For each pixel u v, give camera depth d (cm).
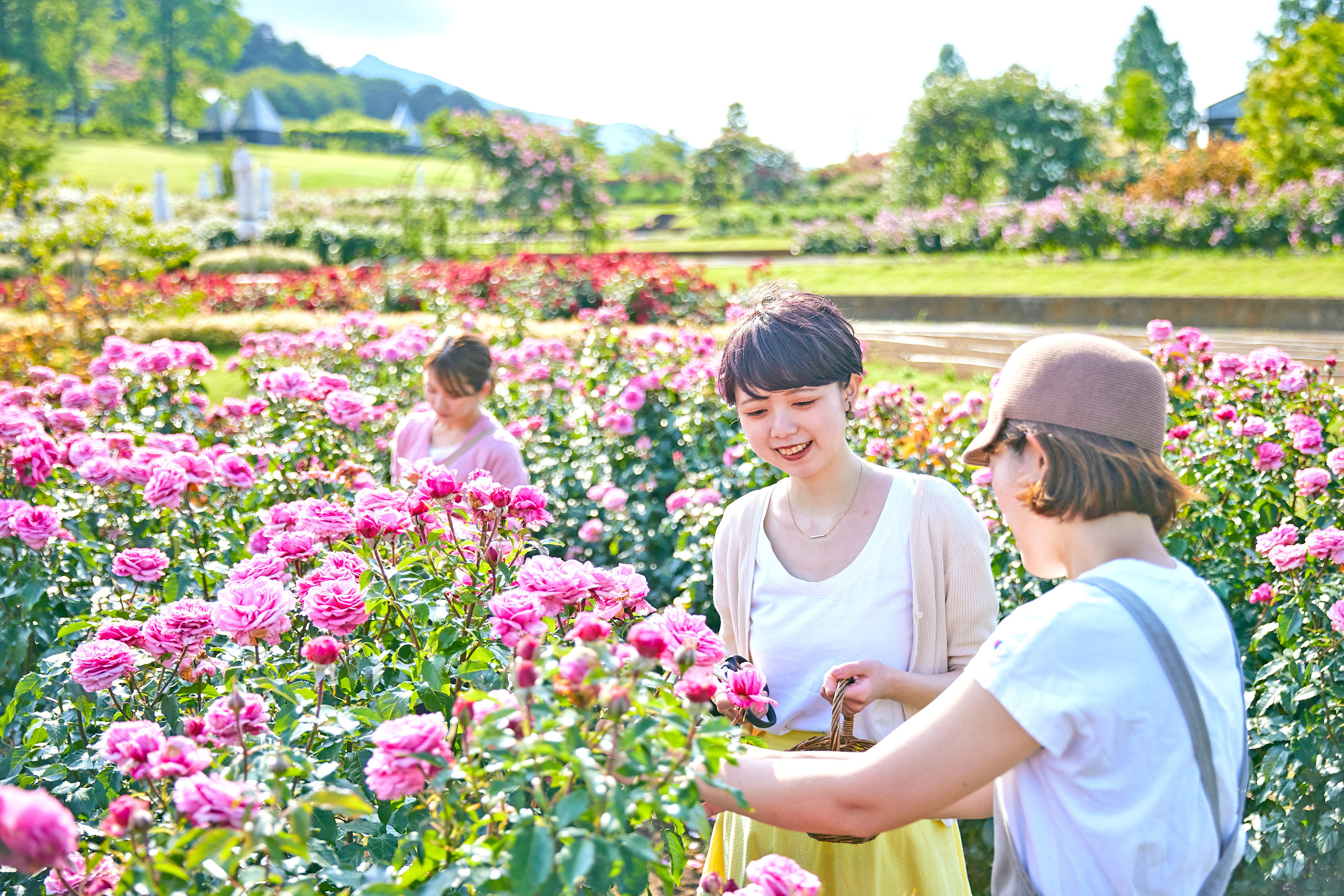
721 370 181
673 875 146
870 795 121
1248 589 336
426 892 114
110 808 118
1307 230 1791
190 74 9969
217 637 217
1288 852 268
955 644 182
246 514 339
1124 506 121
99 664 176
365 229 2338
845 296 1529
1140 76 4653
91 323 1147
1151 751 110
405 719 124
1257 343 1055
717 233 3466
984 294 1461
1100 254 1905
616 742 118
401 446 376
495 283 1259
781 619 188
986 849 310
